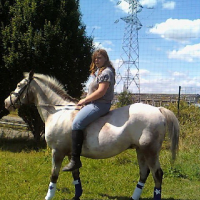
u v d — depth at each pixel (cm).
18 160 696
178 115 990
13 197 455
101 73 387
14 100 452
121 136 382
